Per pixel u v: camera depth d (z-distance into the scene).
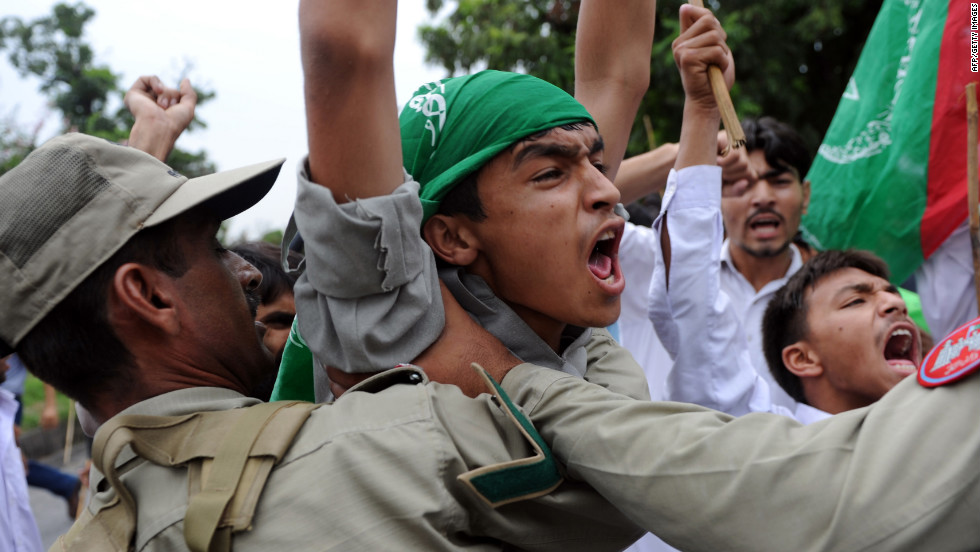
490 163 1.18
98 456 1.01
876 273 2.12
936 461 0.83
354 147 1.04
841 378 2.07
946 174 2.53
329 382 1.25
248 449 1.01
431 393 1.05
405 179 1.12
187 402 1.12
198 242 1.20
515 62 7.93
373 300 1.09
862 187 2.71
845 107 2.81
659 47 7.12
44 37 14.95
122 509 1.05
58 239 1.10
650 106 7.52
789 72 7.58
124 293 1.11
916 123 2.57
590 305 1.18
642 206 3.47
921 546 0.82
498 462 1.04
